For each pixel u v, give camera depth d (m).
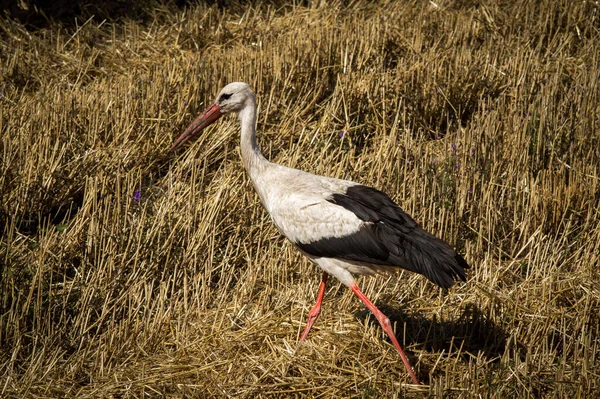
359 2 18.30
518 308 9.65
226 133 12.81
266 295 9.80
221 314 9.58
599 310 9.52
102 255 9.92
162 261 10.32
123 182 11.66
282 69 14.43
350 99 13.85
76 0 18.11
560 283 10.04
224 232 10.96
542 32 17.06
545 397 8.35
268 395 8.27
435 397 8.11
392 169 11.86
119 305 9.61
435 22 17.06
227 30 16.88
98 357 8.67
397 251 8.53
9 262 9.80
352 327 9.35
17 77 15.16
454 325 9.47
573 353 9.02
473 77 14.50
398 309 9.81
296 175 9.34
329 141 12.84
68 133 12.66
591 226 11.13
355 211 8.72
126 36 16.88
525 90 14.18
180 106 13.29
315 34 15.66
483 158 12.01
